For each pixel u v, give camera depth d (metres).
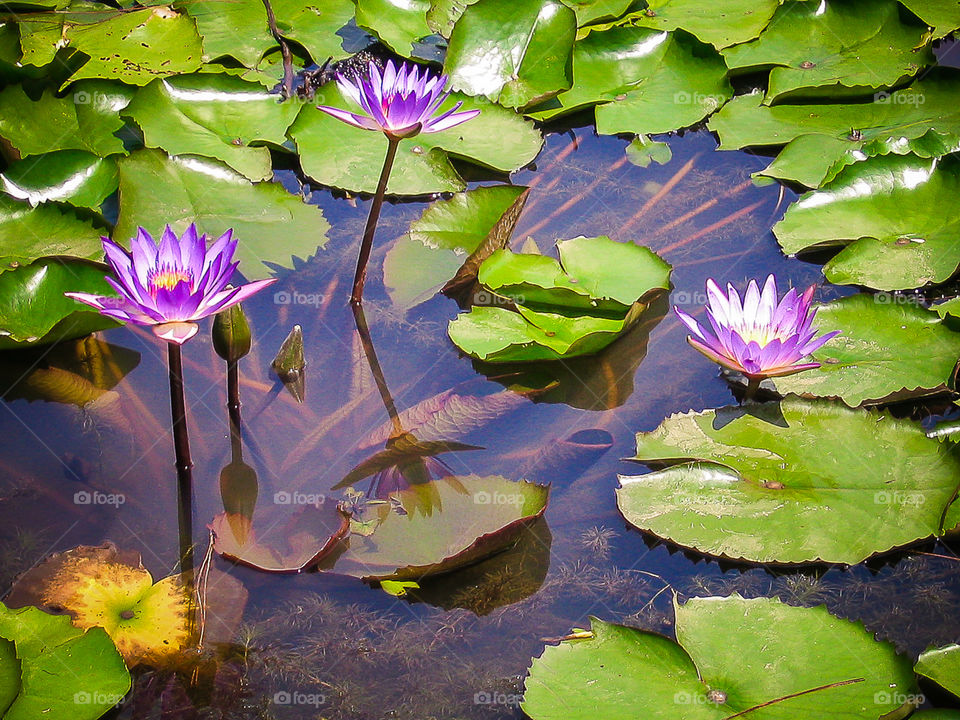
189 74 3.23
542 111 3.48
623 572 2.05
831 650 1.76
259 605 1.95
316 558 1.95
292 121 3.28
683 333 2.68
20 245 2.62
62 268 2.48
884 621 1.93
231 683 1.79
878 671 1.71
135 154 2.84
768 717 1.64
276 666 1.83
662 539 2.06
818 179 3.09
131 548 2.04
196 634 1.86
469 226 2.89
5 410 2.34
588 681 1.74
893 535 2.00
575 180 3.27
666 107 3.47
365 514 2.08
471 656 1.88
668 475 2.15
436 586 2.01
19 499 2.14
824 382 2.36
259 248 2.80
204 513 2.13
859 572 2.03
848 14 3.68
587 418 2.41
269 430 2.35
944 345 2.41
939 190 2.86
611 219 3.10
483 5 3.55
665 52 3.62
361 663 1.85
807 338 2.16
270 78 3.55
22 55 3.26
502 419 2.40
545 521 2.16
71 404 2.38
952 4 3.84
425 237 2.87
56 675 1.70
